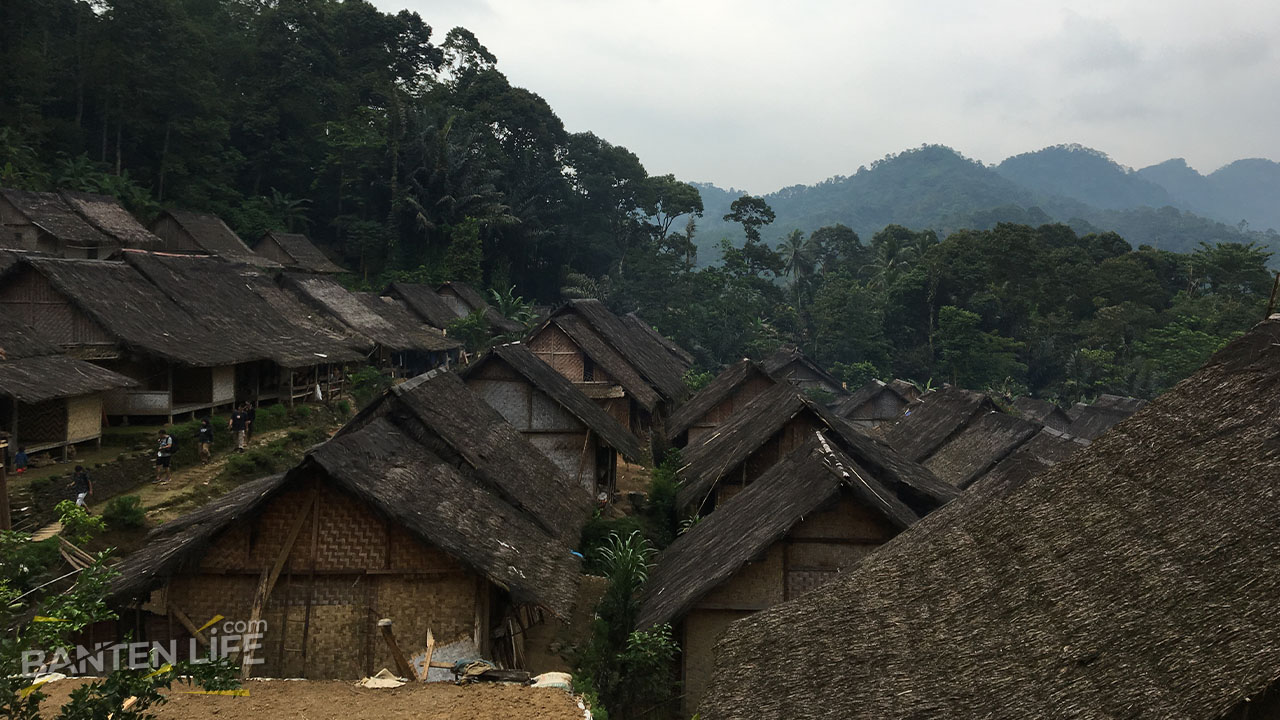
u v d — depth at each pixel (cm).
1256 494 645
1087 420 4272
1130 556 684
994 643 714
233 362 2669
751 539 1361
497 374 2297
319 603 1153
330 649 1145
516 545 1282
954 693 681
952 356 7025
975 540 897
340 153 6644
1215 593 579
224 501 1442
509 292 6694
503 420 1930
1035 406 4903
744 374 3056
